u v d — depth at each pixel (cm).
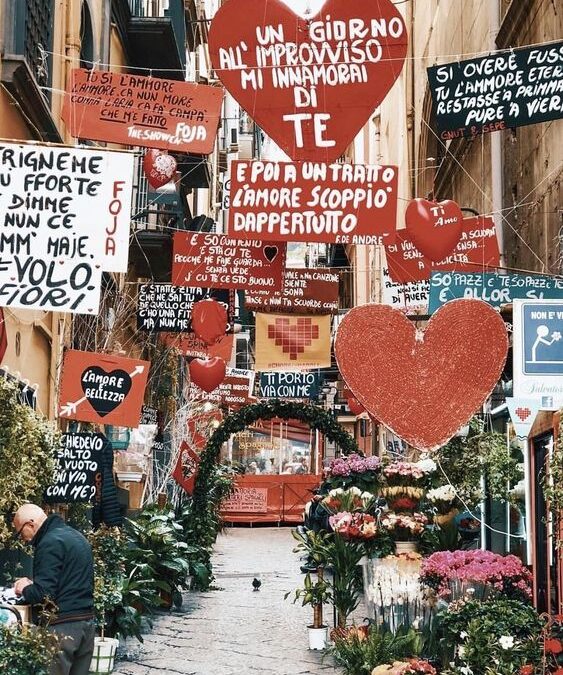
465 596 796
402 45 841
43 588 685
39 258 752
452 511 993
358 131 847
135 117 911
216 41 851
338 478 1222
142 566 1187
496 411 1180
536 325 743
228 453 3500
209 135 910
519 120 840
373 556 962
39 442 812
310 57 848
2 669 597
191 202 3322
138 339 1989
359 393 876
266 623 1300
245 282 1274
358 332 880
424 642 890
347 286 4466
